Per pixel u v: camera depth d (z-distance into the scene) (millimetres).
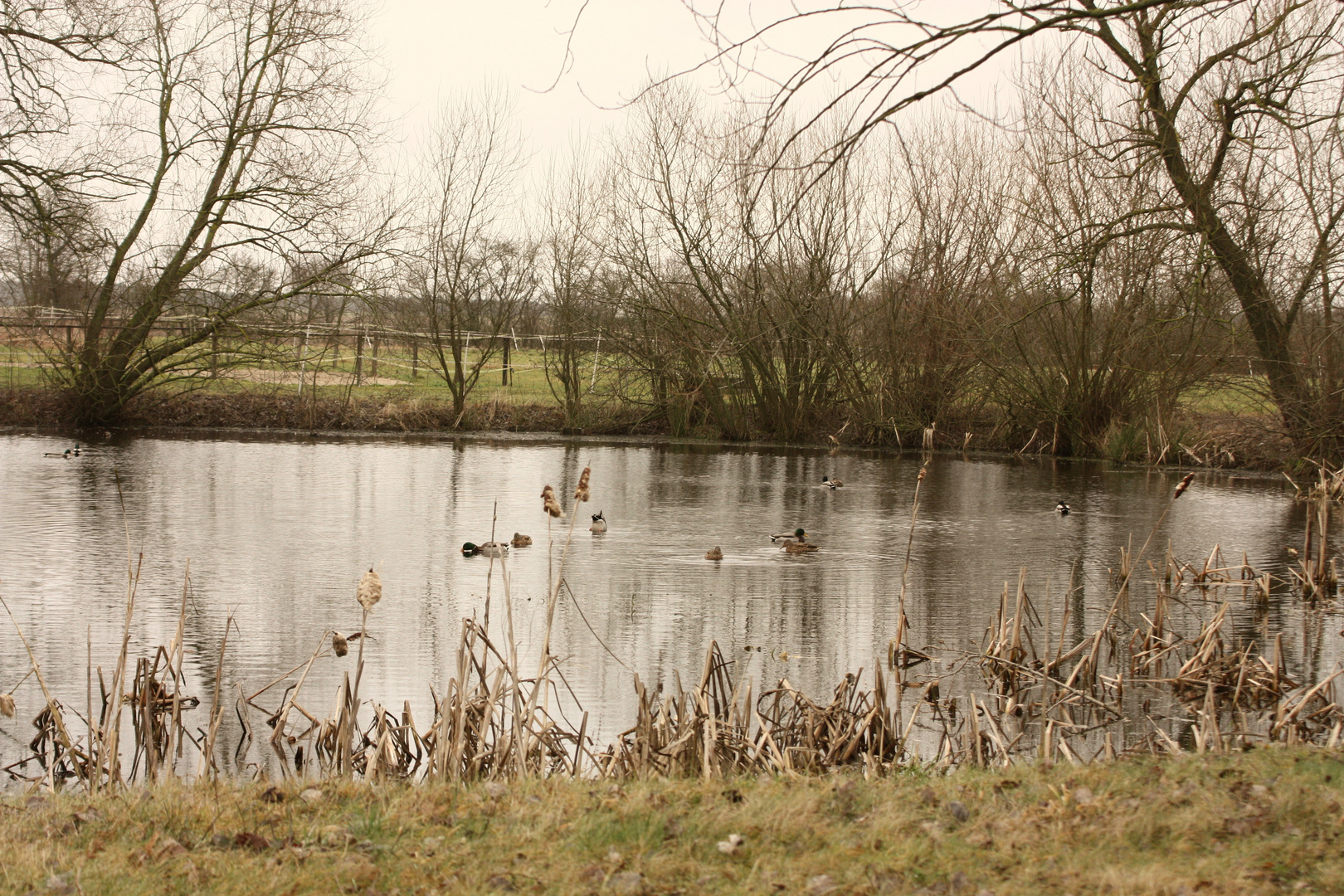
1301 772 7371
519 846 6129
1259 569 18828
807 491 27781
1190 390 35094
